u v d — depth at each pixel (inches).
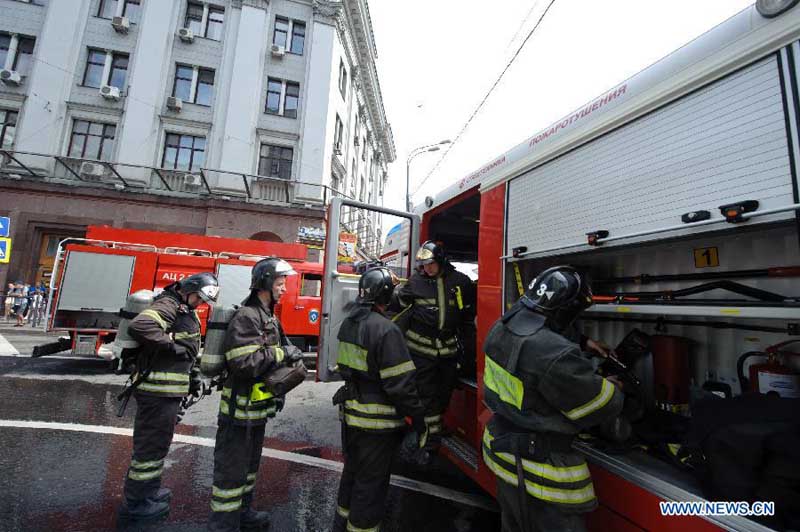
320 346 137.9
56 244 625.0
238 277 332.2
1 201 604.1
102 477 134.0
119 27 659.4
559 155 88.0
